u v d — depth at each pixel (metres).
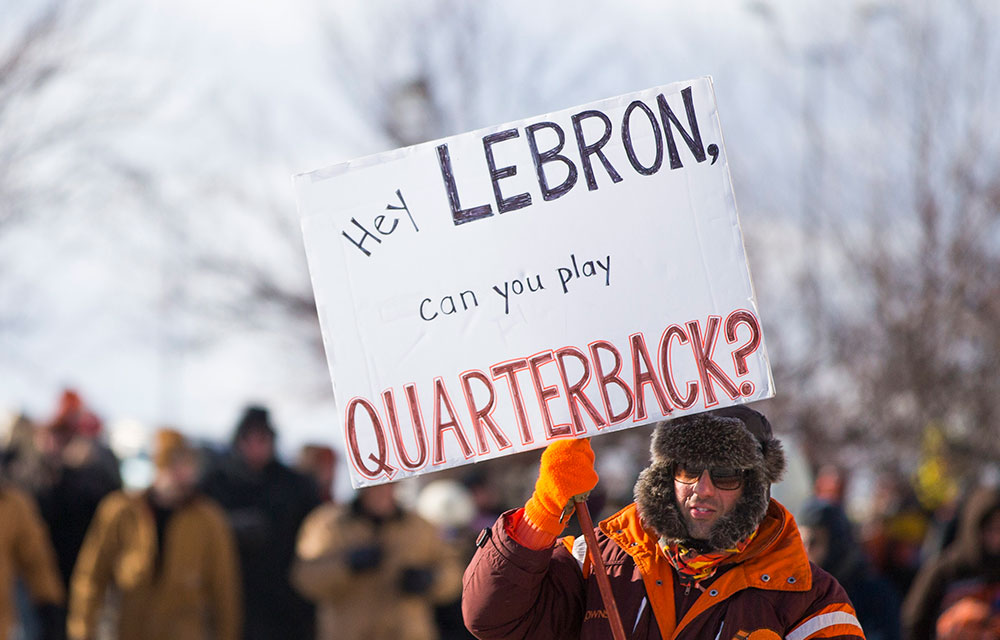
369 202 7.43
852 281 27.47
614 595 6.95
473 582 6.97
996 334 26.03
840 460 26.30
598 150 7.30
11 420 18.14
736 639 6.64
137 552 15.79
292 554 18.08
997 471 25.98
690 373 7.15
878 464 26.28
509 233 7.34
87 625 15.84
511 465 24.03
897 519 19.97
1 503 15.62
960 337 26.38
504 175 7.36
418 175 7.41
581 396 7.23
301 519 18.22
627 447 24.47
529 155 7.34
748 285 7.15
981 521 12.80
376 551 15.90
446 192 7.39
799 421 26.19
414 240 7.40
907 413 26.34
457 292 7.35
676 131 7.25
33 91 23.86
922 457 26.44
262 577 17.83
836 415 26.52
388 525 16.17
